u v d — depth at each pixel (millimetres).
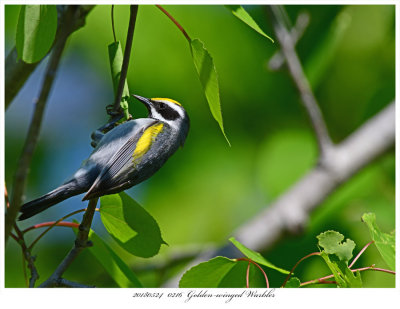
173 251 10500
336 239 6223
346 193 11438
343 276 6180
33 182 11781
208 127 12250
